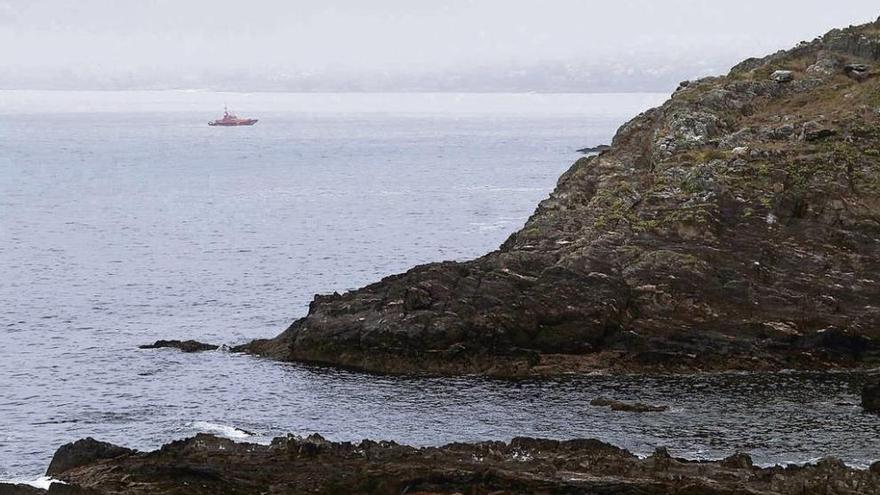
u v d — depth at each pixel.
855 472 110.62
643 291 159.75
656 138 191.12
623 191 181.50
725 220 167.12
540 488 106.00
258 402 146.38
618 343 156.50
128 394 152.00
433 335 156.00
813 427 132.50
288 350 164.62
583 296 157.62
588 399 143.25
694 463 113.56
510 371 153.12
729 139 184.12
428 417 138.50
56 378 159.88
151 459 116.62
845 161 172.75
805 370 154.38
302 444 117.19
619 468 110.88
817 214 166.88
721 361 155.00
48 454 131.62
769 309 158.88
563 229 174.38
